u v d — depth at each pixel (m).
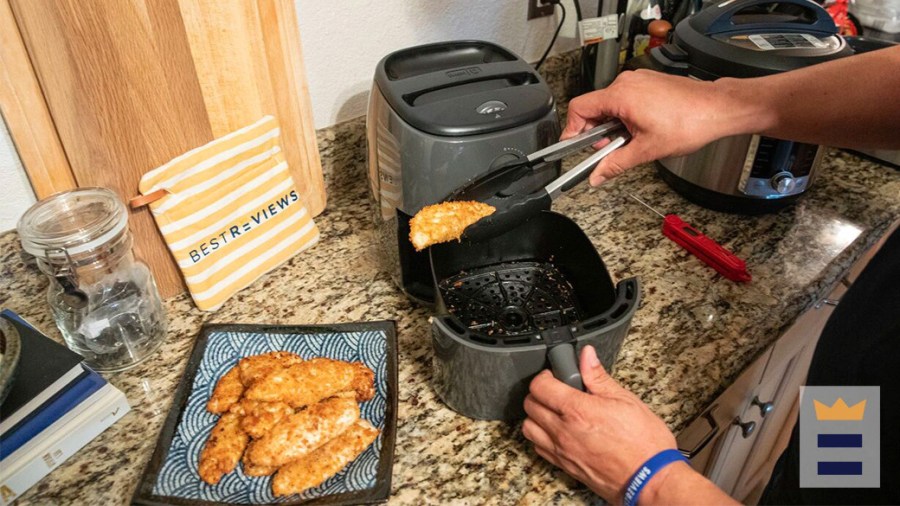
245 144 0.79
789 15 0.94
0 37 0.61
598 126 0.75
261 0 0.75
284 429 0.61
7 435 0.59
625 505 0.55
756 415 1.04
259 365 0.68
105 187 0.71
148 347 0.74
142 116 0.70
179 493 0.58
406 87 0.73
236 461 0.61
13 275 0.81
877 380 0.57
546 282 0.79
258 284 0.85
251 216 0.82
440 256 0.76
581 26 1.08
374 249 0.92
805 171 0.90
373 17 0.94
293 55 0.82
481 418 0.67
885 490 0.56
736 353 0.76
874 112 0.65
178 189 0.74
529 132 0.70
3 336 0.62
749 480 1.31
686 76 0.87
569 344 0.58
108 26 0.64
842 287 1.08
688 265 0.89
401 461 0.64
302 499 0.58
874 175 1.08
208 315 0.80
